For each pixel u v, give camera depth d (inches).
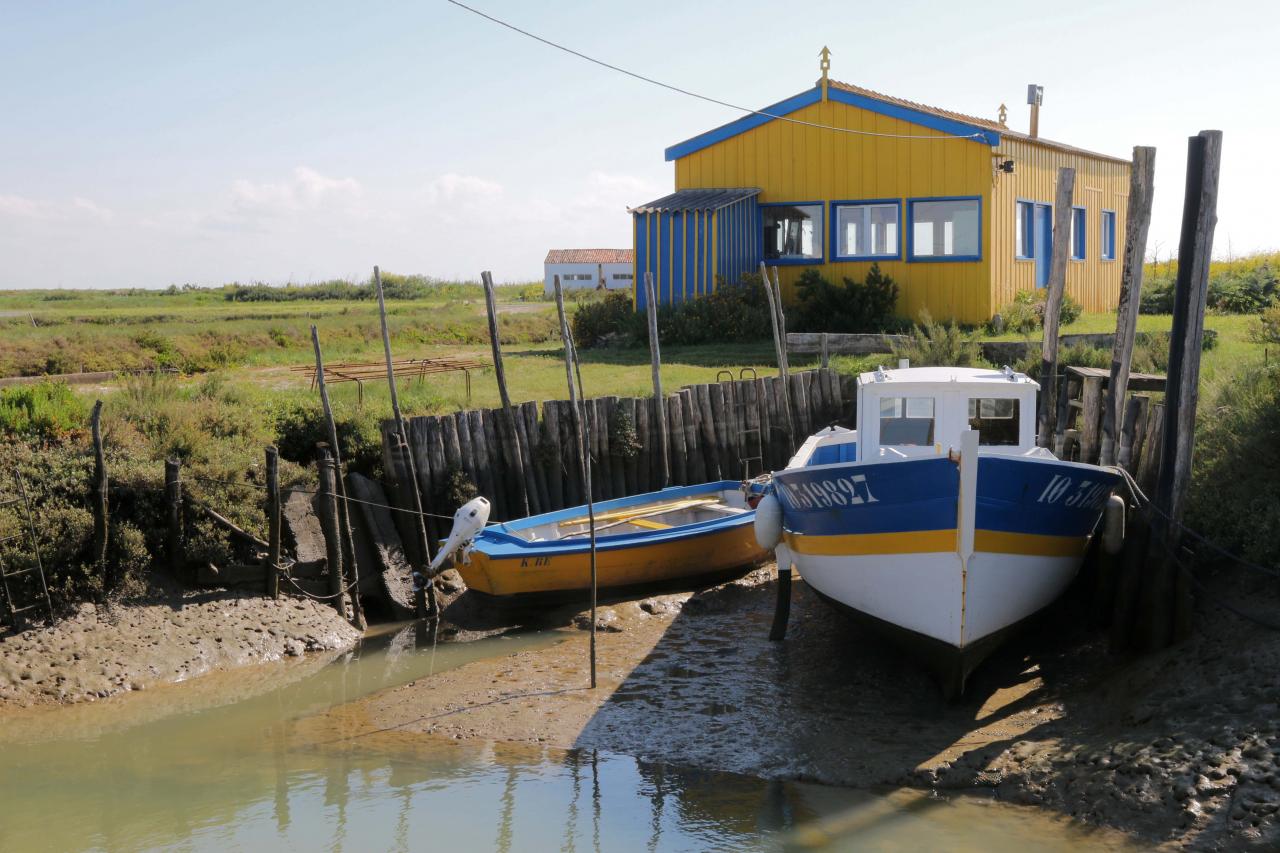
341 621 503.5
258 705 409.7
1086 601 453.4
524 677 424.2
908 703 378.9
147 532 495.8
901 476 364.8
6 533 453.7
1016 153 1007.0
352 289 3068.4
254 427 577.9
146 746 370.0
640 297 1001.5
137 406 575.2
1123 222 1274.6
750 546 570.6
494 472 601.3
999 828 288.0
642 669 425.7
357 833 302.8
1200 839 264.8
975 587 364.5
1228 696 315.3
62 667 427.8
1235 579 375.6
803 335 875.4
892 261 1006.4
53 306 2549.2
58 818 315.6
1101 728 329.7
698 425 672.4
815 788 318.0
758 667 422.0
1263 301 1043.9
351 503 553.3
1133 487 393.4
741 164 1059.9
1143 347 693.3
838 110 1016.9
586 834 297.6
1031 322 960.3
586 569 512.7
